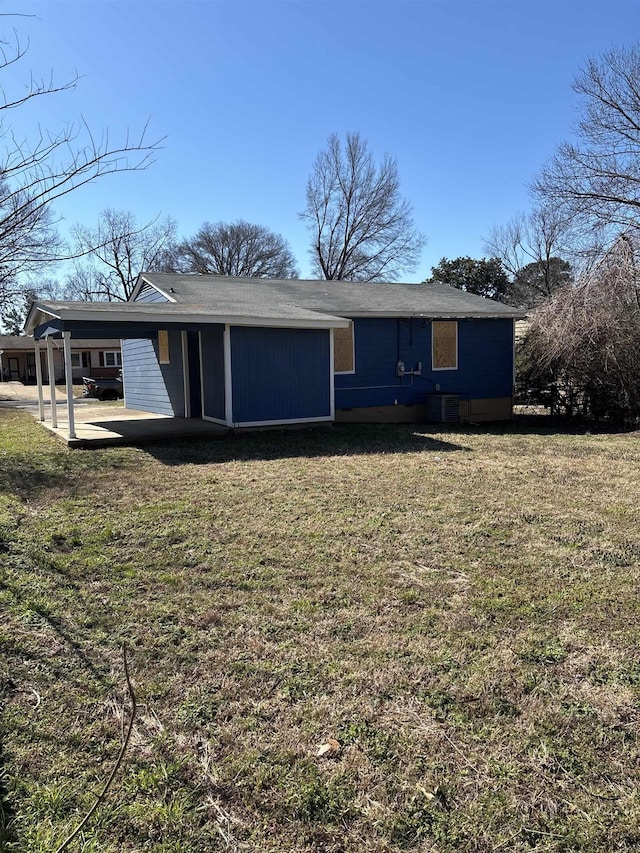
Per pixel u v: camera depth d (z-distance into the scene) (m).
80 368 36.78
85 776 2.02
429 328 13.76
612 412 12.65
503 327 14.69
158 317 8.76
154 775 2.02
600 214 16.75
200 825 1.82
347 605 3.38
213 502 5.60
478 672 2.68
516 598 3.46
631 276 11.53
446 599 3.46
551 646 2.92
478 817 1.85
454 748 2.18
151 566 3.97
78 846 1.71
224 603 3.39
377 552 4.23
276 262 47.22
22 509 5.32
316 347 10.56
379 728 2.29
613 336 11.63
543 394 14.28
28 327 11.58
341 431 10.68
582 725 2.31
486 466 7.55
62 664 2.75
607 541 4.48
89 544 4.39
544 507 5.46
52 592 3.53
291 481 6.53
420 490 6.13
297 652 2.86
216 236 45.78
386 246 36.50
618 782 2.01
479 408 14.49
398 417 13.57
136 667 2.72
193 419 11.44
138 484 6.36
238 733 2.26
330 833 1.79
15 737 2.22
